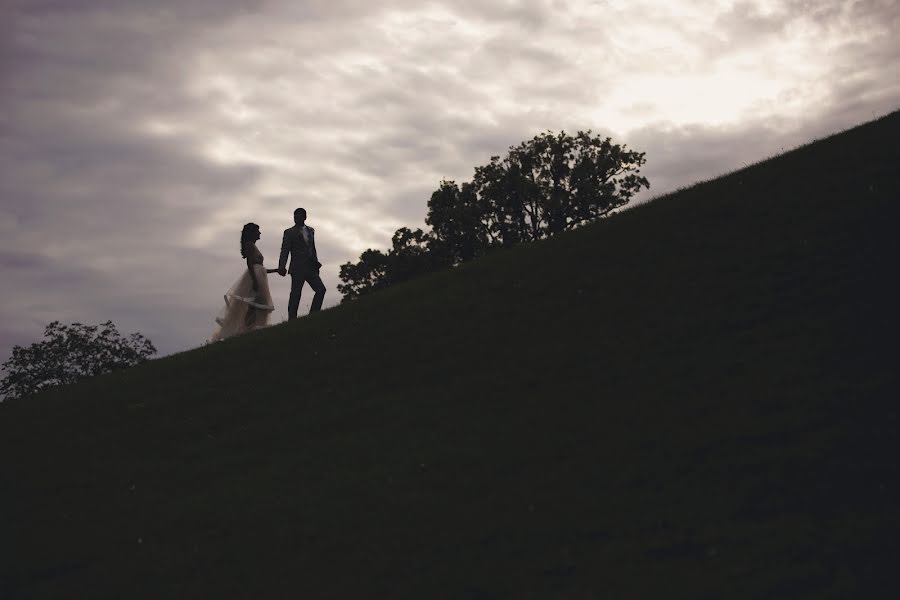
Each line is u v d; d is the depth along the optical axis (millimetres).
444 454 13188
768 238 18297
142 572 11562
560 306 18438
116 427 17906
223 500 13344
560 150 89500
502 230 88812
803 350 13391
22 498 14930
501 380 15617
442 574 9992
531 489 11531
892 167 19438
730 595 8398
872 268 15492
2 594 11594
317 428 15555
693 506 10188
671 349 14883
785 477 10258
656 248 20000
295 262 24875
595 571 9391
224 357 21312
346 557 10875
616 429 12617
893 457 10133
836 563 8523
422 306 21094
